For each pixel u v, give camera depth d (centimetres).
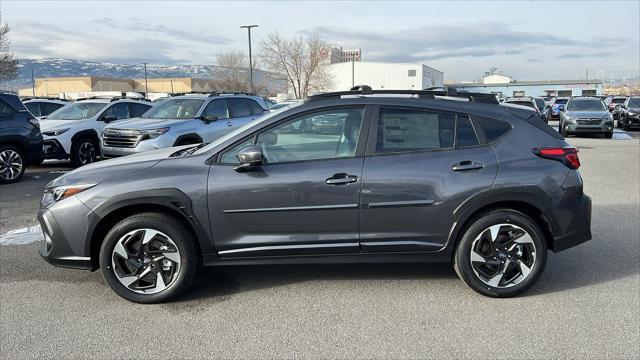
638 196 851
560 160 434
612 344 352
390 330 375
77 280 479
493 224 424
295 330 376
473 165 421
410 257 431
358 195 416
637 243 585
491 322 387
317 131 427
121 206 410
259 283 470
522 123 441
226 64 6831
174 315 403
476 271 429
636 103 2608
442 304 421
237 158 418
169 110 1104
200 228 416
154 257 421
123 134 991
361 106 432
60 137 1170
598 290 448
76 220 411
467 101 445
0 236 629
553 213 429
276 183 413
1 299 434
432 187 417
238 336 368
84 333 373
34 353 344
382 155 423
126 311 411
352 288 456
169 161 430
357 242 424
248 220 418
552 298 432
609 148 1634
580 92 9419
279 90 6850
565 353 341
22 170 1025
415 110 432
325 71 6925
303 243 423
